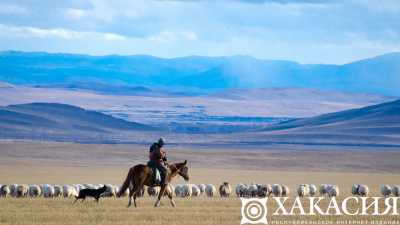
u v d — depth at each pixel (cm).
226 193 5634
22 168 13012
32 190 5347
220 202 4475
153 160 4091
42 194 5381
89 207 3928
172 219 3412
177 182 9712
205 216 3531
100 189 4341
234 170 14612
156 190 5347
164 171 4091
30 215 3472
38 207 3903
